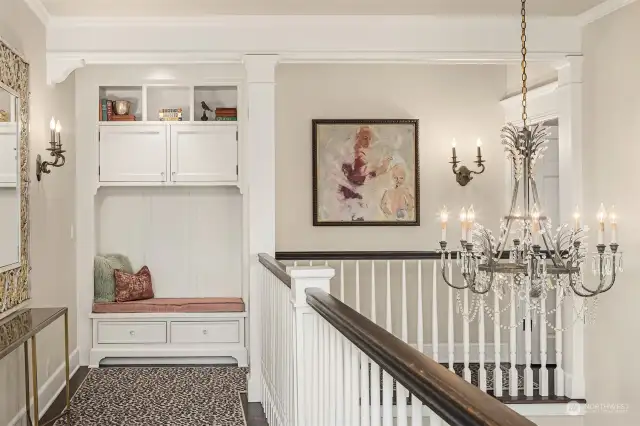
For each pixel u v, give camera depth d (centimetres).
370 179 692
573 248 405
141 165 674
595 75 513
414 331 662
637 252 461
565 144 544
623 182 478
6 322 396
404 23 525
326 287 327
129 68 670
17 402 441
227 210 718
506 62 543
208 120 698
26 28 461
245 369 643
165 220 714
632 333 467
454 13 514
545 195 666
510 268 397
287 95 689
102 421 470
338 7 496
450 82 697
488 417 117
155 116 701
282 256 562
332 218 691
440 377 145
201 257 716
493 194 699
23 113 446
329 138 690
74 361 632
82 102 664
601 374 509
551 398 532
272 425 436
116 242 708
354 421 229
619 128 482
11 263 415
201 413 490
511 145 433
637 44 460
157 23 519
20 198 437
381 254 552
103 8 491
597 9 501
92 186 665
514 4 491
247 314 668
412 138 694
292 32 523
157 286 712
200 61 526
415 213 693
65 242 601
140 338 662
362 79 694
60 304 576
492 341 666
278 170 689
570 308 535
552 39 531
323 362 284
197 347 666
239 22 520
